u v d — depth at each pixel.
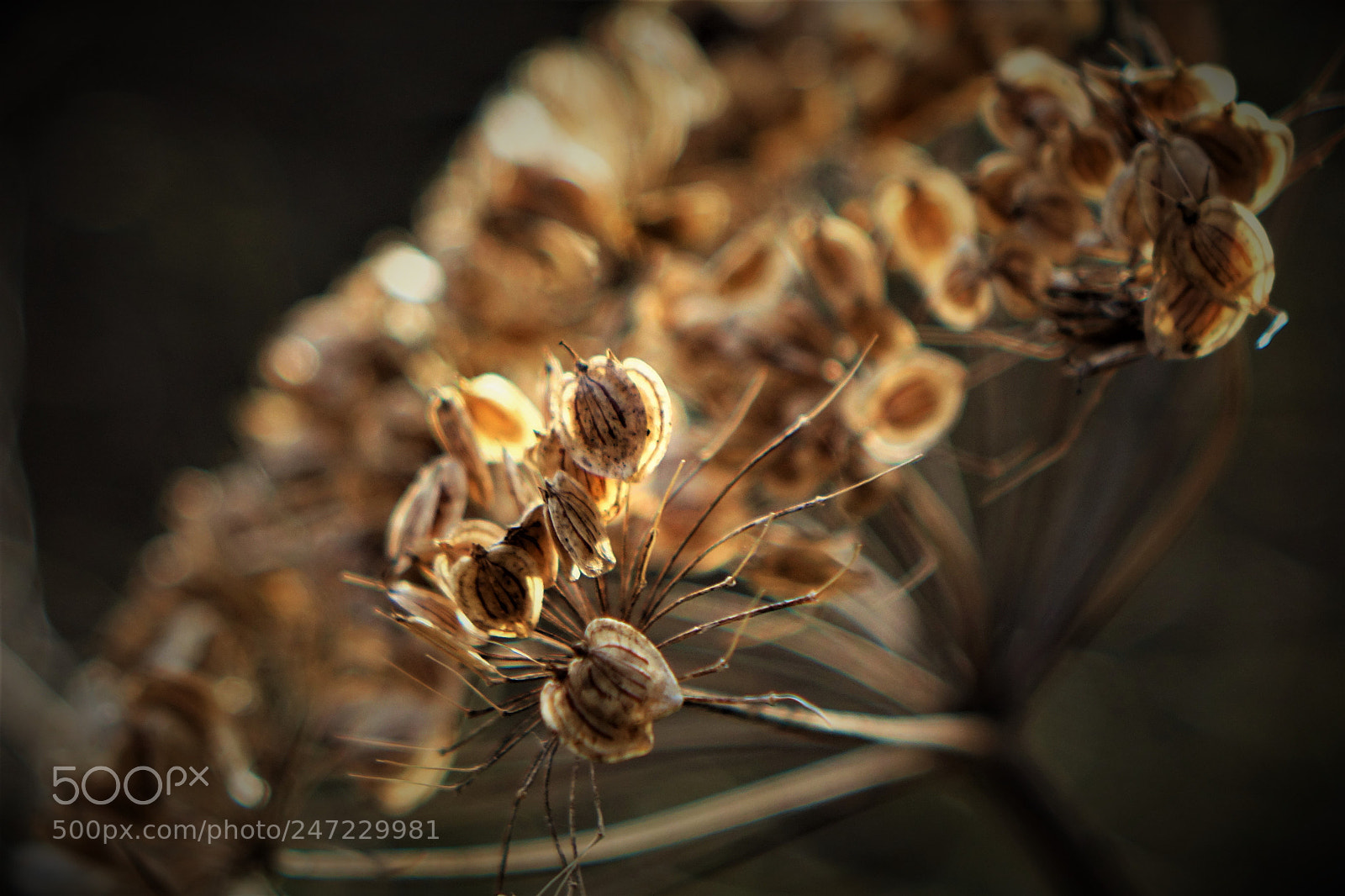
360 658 0.19
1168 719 0.44
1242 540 0.45
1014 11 0.20
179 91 0.62
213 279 0.59
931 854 0.42
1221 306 0.16
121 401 0.57
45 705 0.28
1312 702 0.43
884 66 0.21
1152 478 0.21
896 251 0.18
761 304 0.19
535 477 0.16
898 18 0.21
